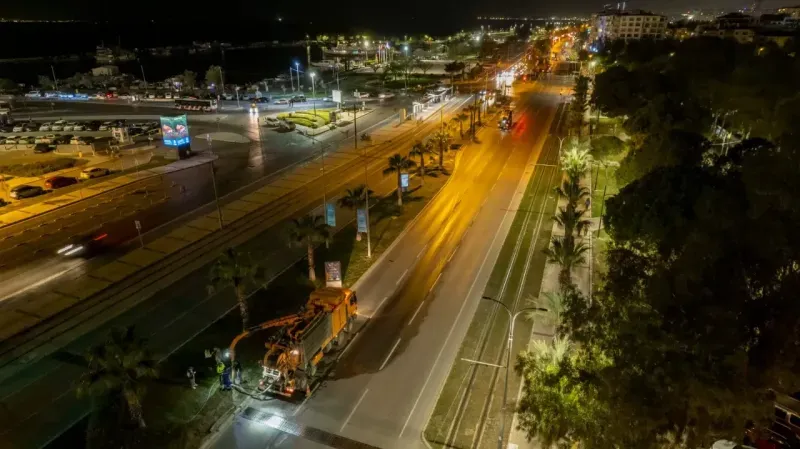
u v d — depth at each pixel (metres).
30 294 48.81
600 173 82.50
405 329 43.91
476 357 40.12
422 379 37.84
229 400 35.62
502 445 30.92
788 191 38.97
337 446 31.98
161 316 45.19
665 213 38.28
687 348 23.50
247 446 31.95
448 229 64.19
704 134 76.88
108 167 89.69
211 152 100.62
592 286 48.69
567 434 25.67
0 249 57.94
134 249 58.22
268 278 51.62
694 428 23.56
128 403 32.22
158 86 192.00
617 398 22.88
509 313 41.81
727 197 37.72
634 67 134.88
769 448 30.19
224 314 45.53
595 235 60.69
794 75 87.56
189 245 59.25
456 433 32.88
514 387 36.69
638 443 22.56
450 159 95.19
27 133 115.81
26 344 41.47
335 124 125.06
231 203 72.75
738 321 25.38
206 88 185.88
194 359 39.56
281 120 124.06
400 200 71.06
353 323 44.62
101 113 142.88
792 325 26.03
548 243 59.81
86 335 42.62
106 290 49.59
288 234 49.03
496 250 58.31
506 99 151.75
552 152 98.62
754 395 22.41
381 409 34.97
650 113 74.88
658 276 29.30
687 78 100.88
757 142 56.16
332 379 37.97
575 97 128.25
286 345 35.53
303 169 89.50
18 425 33.28
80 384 27.98
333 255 57.00
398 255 57.28
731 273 28.72
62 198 74.00
